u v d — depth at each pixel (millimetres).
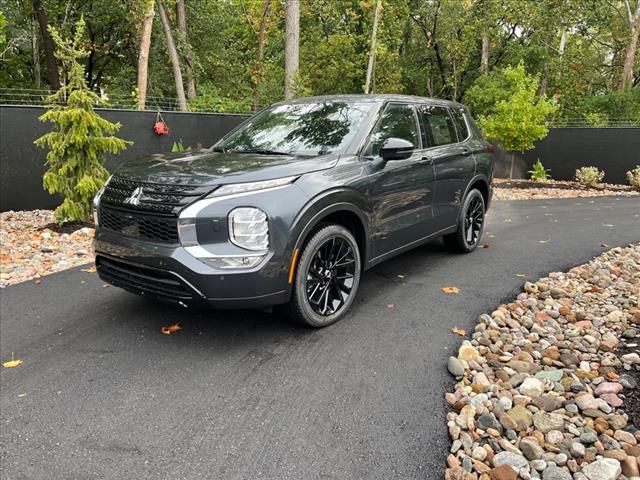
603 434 2408
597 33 27281
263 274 3154
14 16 20906
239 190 3156
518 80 12703
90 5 21719
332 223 3701
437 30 26219
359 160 3924
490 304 4191
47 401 2775
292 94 15734
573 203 10430
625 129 13234
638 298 4238
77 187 6941
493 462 2254
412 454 2322
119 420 2594
